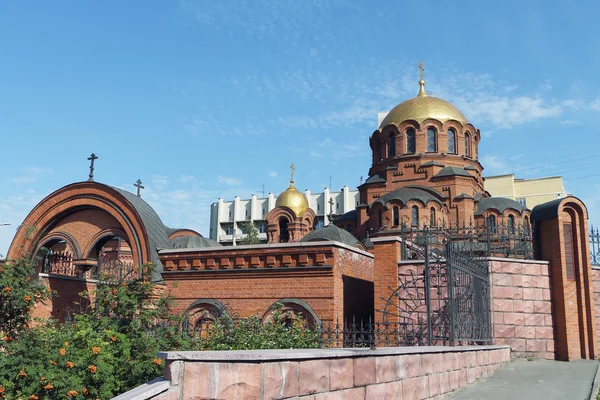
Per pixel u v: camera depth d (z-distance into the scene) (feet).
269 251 62.08
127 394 14.82
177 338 35.86
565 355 57.00
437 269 51.93
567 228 61.00
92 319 37.81
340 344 55.72
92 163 86.33
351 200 311.06
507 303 57.47
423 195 120.57
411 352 28.78
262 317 60.44
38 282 47.70
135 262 76.48
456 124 132.05
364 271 67.41
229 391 16.78
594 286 61.00
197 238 97.04
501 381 41.63
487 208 124.88
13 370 29.14
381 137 136.67
